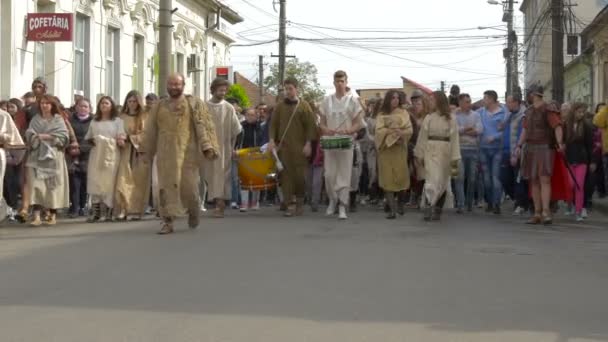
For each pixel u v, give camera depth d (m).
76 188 14.75
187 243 10.70
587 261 9.79
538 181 13.94
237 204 17.03
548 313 7.05
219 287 7.85
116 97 26.66
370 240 11.13
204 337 6.11
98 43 24.86
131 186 14.05
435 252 10.16
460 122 16.09
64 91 22.34
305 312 6.89
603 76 41.59
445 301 7.41
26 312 6.86
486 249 10.55
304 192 14.66
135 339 6.05
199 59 36.59
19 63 19.88
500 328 6.51
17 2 19.70
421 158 14.08
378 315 6.84
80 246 10.46
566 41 58.84
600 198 19.94
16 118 14.18
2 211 12.45
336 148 13.76
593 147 15.74
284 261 9.30
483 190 17.34
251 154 14.84
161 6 19.64
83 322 6.53
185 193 11.81
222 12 39.53
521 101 15.91
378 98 17.75
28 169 13.12
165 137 11.61
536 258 9.91
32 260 9.38
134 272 8.60
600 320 6.84
